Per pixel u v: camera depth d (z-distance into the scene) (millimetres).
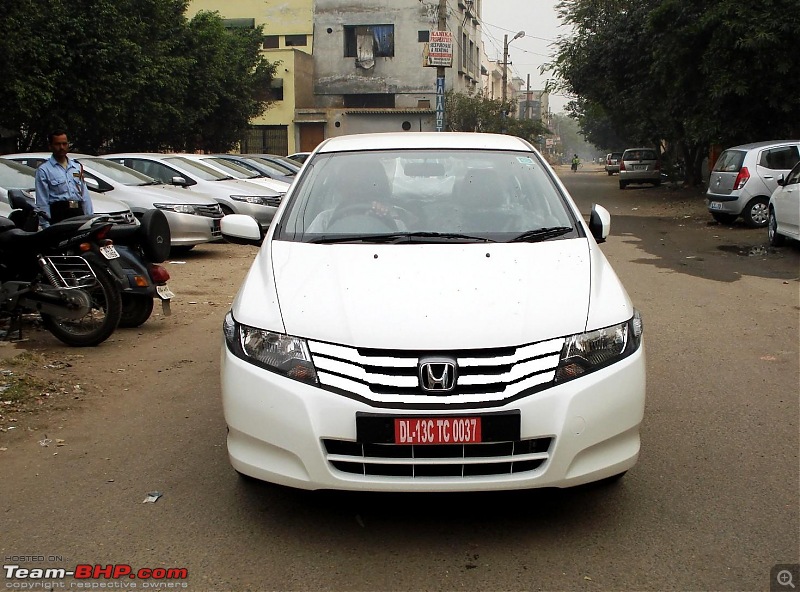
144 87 19828
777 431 4605
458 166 4781
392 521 3529
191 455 4336
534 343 3234
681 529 3434
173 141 24422
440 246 3941
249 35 35781
